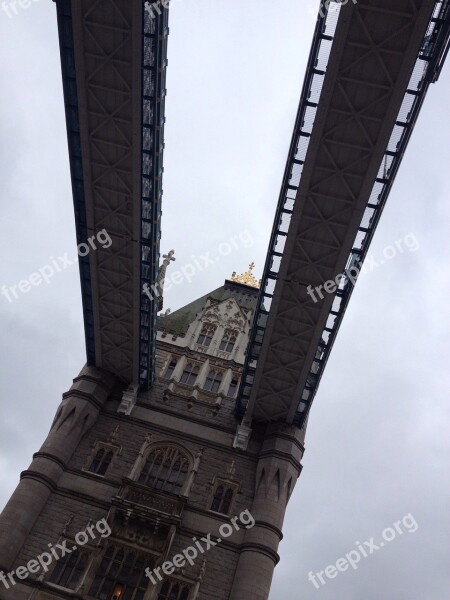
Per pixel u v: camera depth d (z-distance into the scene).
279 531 41.06
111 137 34.94
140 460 44.12
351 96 30.98
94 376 47.28
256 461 45.12
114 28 30.56
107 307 44.38
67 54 32.72
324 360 43.81
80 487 41.88
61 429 43.78
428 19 27.33
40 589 36.41
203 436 46.16
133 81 32.22
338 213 35.19
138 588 37.50
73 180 38.00
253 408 46.59
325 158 33.47
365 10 28.11
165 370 50.84
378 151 32.12
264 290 41.31
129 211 38.09
